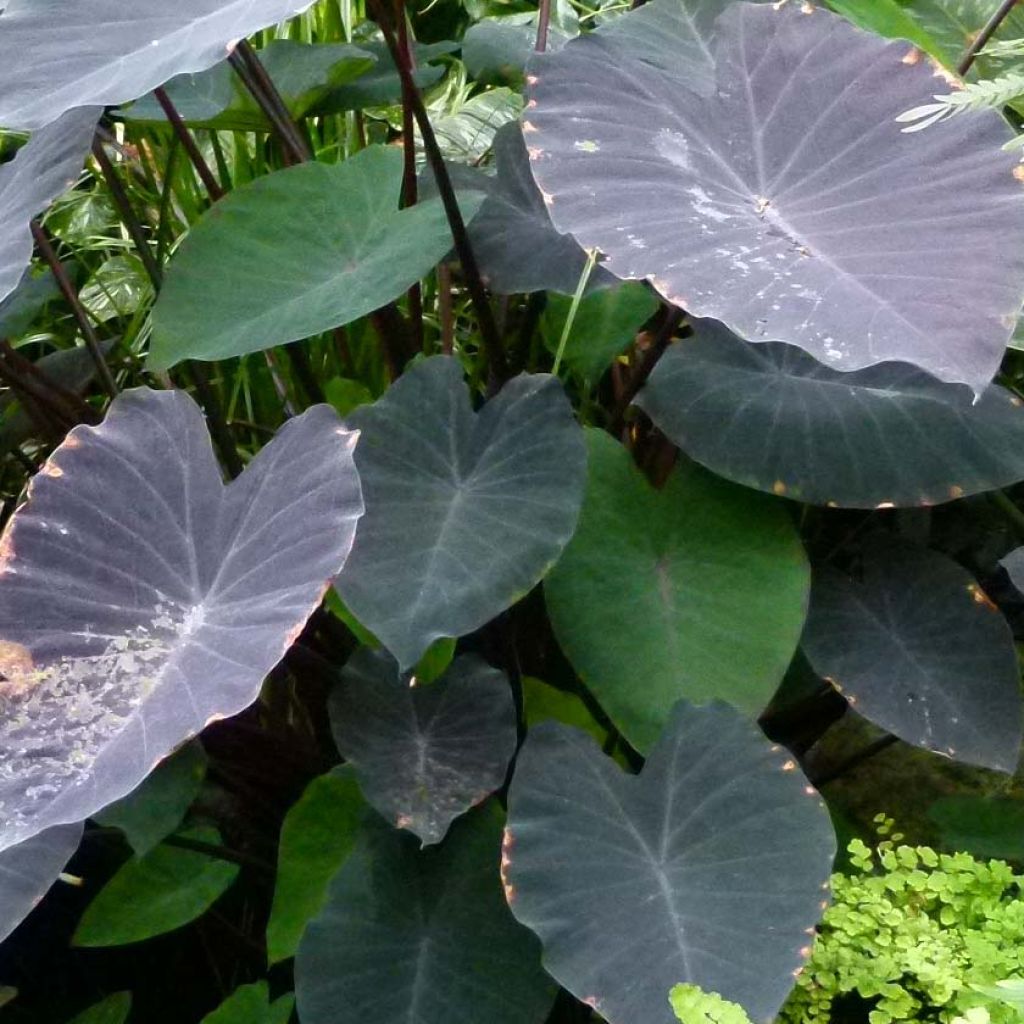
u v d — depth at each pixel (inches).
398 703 40.2
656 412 43.8
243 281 44.9
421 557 38.4
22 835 27.3
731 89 40.3
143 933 43.2
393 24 45.4
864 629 43.3
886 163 36.8
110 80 33.1
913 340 29.3
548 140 37.9
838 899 36.4
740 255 33.4
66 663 31.9
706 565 42.3
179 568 33.8
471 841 38.4
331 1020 35.4
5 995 45.2
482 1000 35.6
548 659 48.6
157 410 36.1
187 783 39.2
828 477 41.6
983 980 32.9
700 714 37.4
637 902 33.3
